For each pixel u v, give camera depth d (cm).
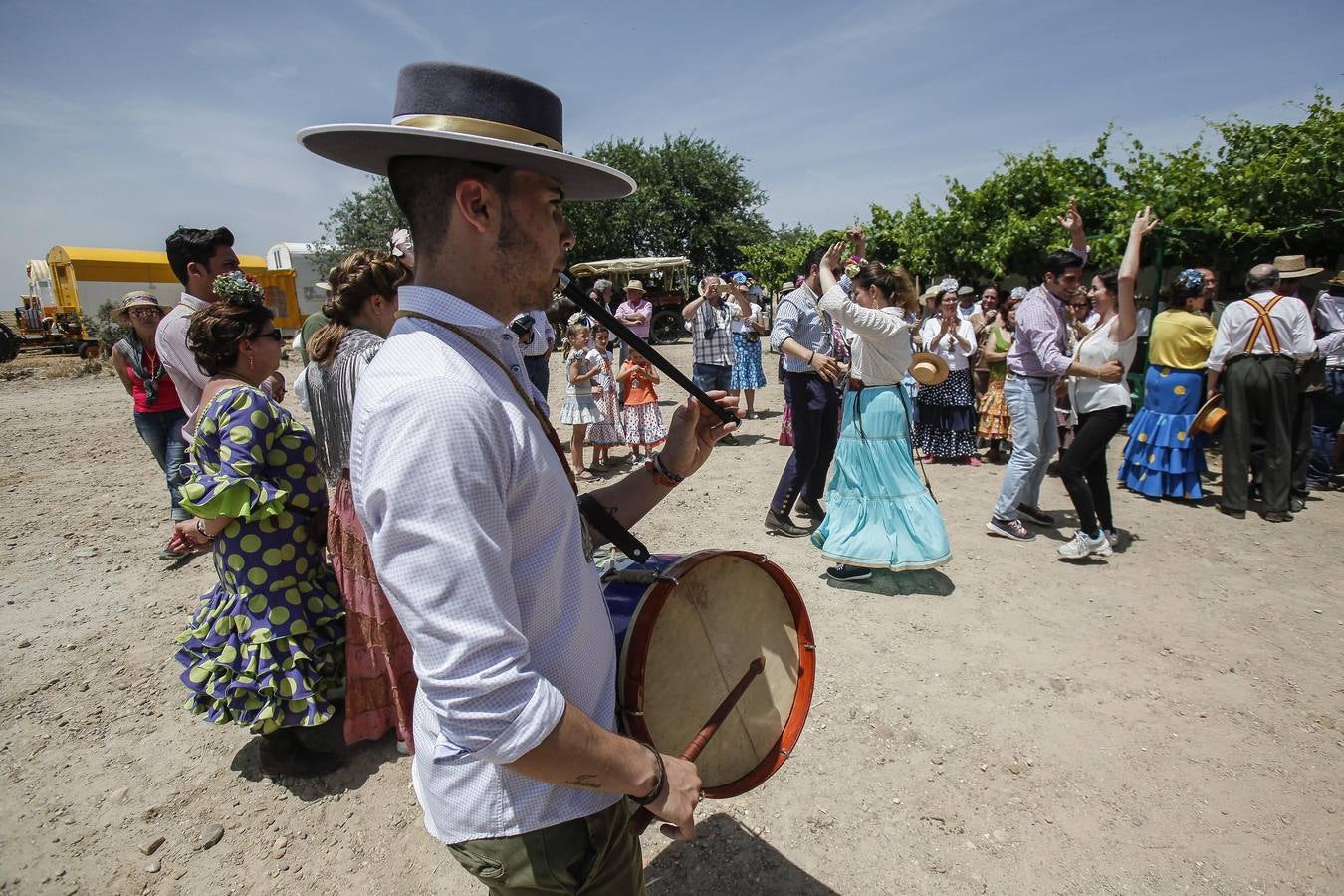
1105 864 235
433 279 118
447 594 100
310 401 281
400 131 106
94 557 519
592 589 131
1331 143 754
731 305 981
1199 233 821
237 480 250
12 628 411
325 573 291
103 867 244
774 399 1126
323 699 279
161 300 2362
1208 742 291
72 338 2270
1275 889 225
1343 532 513
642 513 179
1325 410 621
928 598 416
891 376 417
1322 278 820
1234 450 545
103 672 363
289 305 2597
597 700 129
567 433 920
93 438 995
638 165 3506
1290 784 268
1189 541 499
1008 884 229
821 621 391
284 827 261
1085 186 923
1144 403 612
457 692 100
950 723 306
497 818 121
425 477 100
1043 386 486
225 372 273
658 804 121
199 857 248
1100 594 418
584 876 131
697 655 166
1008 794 266
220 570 274
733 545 504
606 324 155
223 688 269
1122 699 319
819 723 308
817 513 542
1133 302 423
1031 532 522
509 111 115
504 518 108
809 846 247
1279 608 397
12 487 726
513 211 118
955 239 1020
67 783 285
